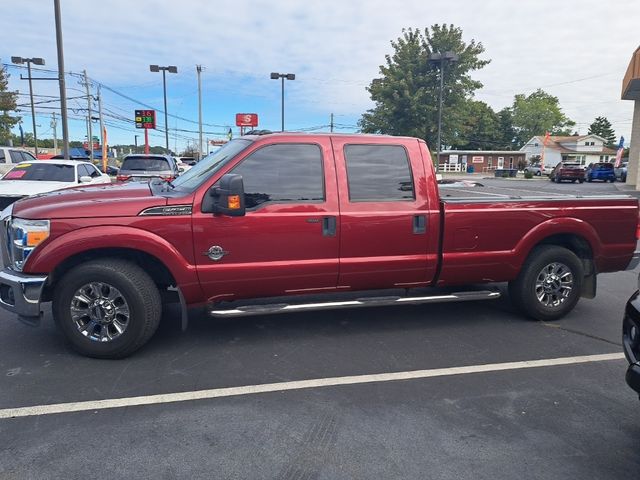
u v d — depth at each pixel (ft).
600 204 17.83
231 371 13.35
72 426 10.50
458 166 226.17
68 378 12.77
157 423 10.67
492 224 16.62
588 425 10.85
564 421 11.00
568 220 17.39
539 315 17.72
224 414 11.09
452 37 121.39
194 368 13.51
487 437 10.30
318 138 15.21
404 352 14.85
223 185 13.46
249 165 14.57
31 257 13.16
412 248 15.98
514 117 303.48
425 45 124.47
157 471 9.04
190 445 9.87
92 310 13.67
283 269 14.78
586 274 18.39
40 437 10.06
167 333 16.14
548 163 246.27
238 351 14.74
